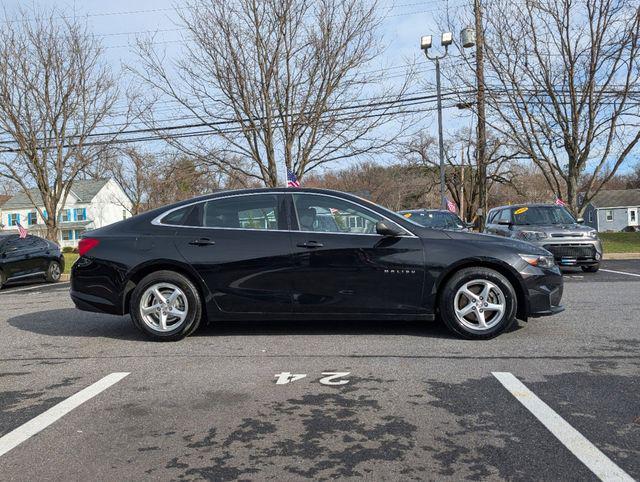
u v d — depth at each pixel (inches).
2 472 114.4
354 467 113.2
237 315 226.5
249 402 152.9
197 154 676.7
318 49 624.7
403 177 2060.8
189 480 109.1
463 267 222.2
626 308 287.7
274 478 109.1
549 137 712.4
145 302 229.1
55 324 281.9
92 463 117.6
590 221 2957.7
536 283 219.3
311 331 240.8
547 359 190.5
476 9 694.5
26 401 159.3
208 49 625.0
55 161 998.4
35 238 579.2
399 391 159.6
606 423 133.7
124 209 2363.4
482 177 858.8
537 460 114.9
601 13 641.6
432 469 111.7
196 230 230.5
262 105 646.5
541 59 681.0
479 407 145.6
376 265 220.4
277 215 229.5
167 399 157.0
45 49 902.4
